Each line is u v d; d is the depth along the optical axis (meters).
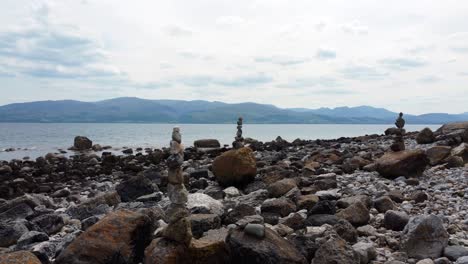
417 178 16.11
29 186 22.41
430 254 8.38
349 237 9.27
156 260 7.50
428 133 26.23
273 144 41.84
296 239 8.77
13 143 74.31
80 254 8.38
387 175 16.53
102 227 8.76
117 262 8.42
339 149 30.70
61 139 88.50
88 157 37.94
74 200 18.28
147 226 9.16
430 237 8.60
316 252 8.10
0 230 11.20
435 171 17.48
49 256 9.66
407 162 16.30
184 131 145.50
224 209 12.36
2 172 29.55
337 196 12.93
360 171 18.72
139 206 14.11
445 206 11.88
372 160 20.98
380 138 39.50
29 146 66.12
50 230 11.96
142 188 16.34
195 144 45.38
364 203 11.73
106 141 78.75
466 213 11.02
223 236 8.84
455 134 24.55
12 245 11.09
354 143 37.28
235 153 16.91
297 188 14.14
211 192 15.31
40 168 30.64
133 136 102.25
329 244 8.05
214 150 36.19
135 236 8.84
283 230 9.71
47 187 21.78
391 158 16.84
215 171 17.22
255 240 8.18
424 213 11.37
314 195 13.02
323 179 15.80
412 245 8.63
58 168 30.48
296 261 7.93
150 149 52.56
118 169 29.81
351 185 15.34
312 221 10.23
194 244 7.87
